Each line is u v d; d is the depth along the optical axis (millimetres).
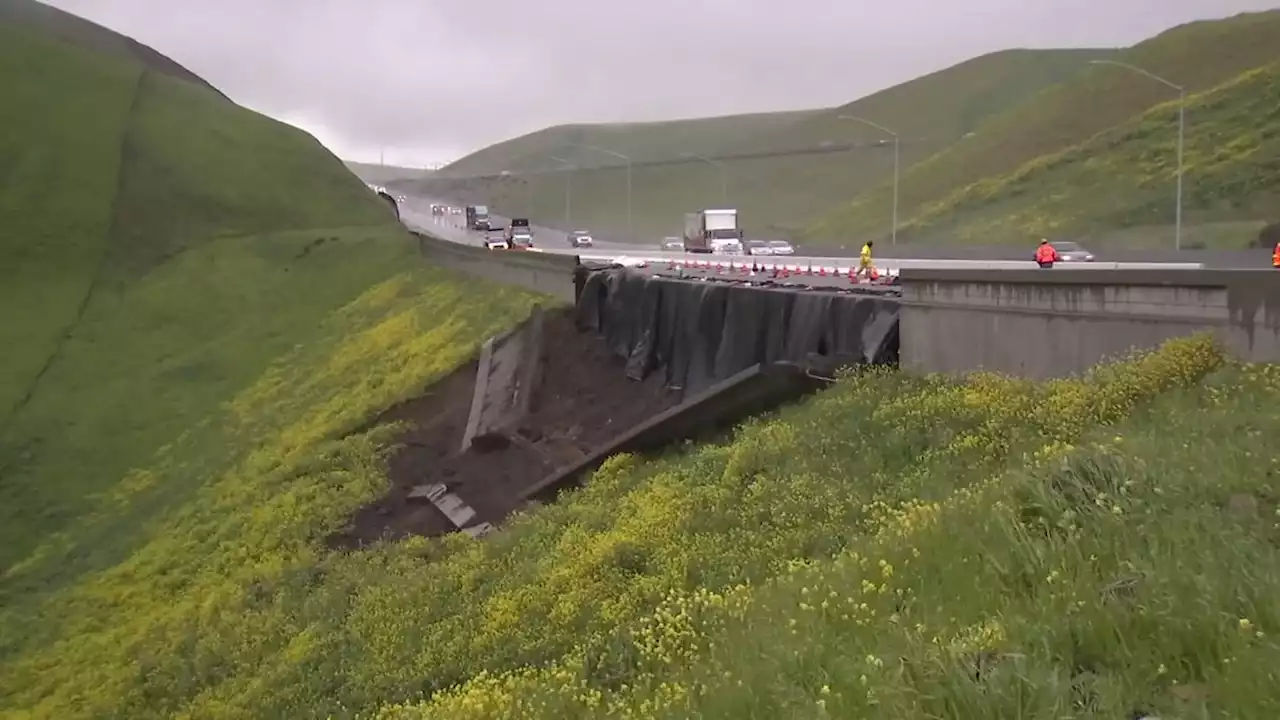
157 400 37531
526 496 20062
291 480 25141
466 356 29062
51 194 59156
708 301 21422
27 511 29656
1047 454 9711
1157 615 5578
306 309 46188
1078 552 6773
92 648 20531
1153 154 60125
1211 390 10266
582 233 80312
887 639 6418
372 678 13086
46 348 43656
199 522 25266
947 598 7012
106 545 26656
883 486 11875
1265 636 5109
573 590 12414
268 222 65438
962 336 15266
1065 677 5234
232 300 48844
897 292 19297
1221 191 50906
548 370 25438
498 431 23000
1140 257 35750
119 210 59875
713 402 17859
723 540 11969
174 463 31984
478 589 14836
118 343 44375
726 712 6180
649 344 23156
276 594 19188
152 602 21891
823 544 10703
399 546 19484
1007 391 13289
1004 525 7602
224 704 15047
